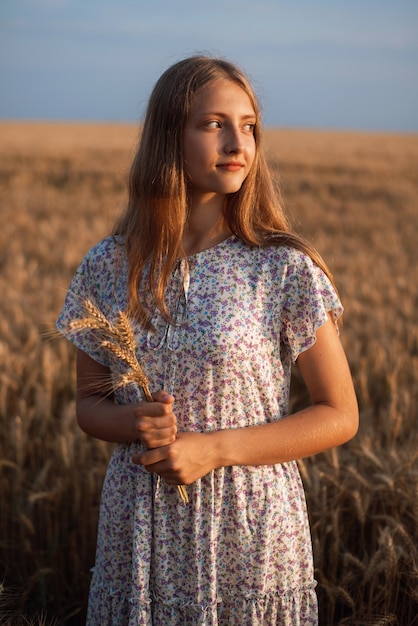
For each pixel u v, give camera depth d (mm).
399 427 3748
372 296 8383
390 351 5688
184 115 1978
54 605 3178
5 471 3992
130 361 1826
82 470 3691
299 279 1990
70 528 3586
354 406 2057
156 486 2014
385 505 3436
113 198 21328
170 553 2033
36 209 18688
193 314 1974
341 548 3273
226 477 2006
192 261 2027
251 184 2047
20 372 5035
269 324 2002
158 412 1863
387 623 2787
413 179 27609
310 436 1972
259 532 2008
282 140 52000
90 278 2211
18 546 3406
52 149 35500
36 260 11234
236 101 1973
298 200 20281
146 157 2062
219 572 2031
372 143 51625
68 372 5238
